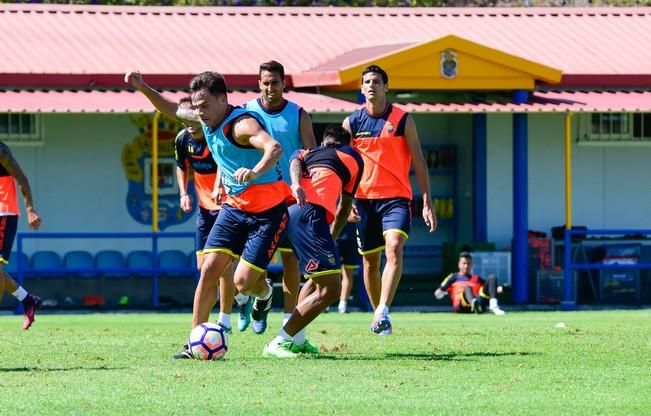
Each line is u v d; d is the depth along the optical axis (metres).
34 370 18.91
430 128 48.78
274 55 44.91
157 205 43.25
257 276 19.80
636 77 45.25
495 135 46.81
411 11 50.09
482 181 46.59
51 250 44.06
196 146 23.88
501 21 49.62
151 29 46.25
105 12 47.31
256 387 16.88
